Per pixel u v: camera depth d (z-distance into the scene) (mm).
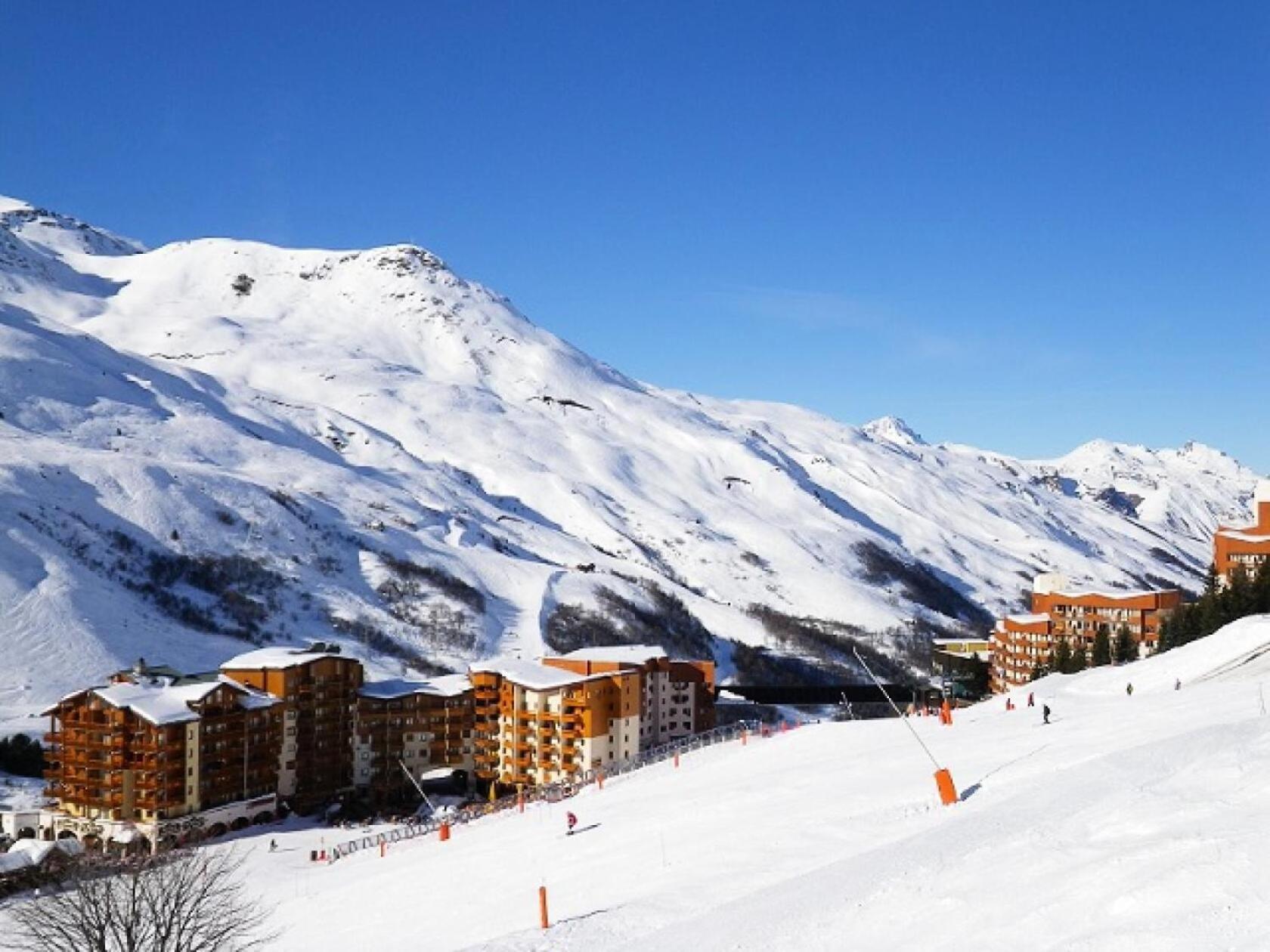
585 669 143125
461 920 43969
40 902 44562
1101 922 17484
